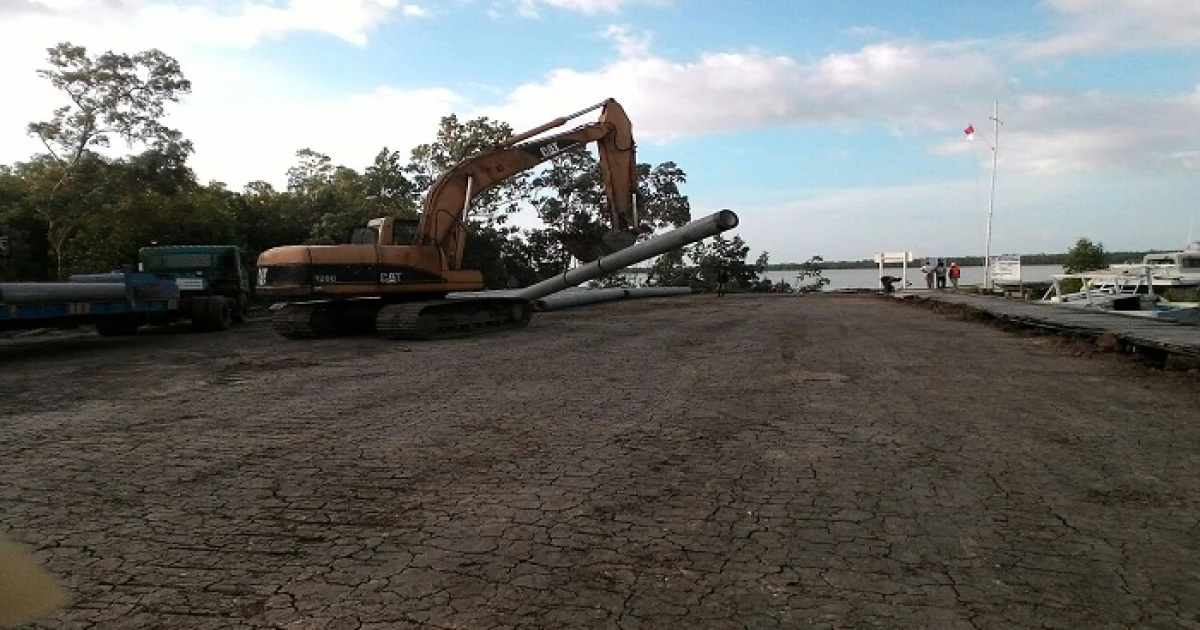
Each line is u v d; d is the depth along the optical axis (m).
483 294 20.20
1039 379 10.54
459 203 18.31
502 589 3.92
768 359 12.67
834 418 7.95
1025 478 5.84
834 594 3.87
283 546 4.52
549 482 5.75
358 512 5.11
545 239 49.94
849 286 69.94
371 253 16.58
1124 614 3.67
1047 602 3.79
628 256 18.00
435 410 8.48
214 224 33.59
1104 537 4.65
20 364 13.17
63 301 14.34
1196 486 5.64
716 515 5.03
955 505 5.23
